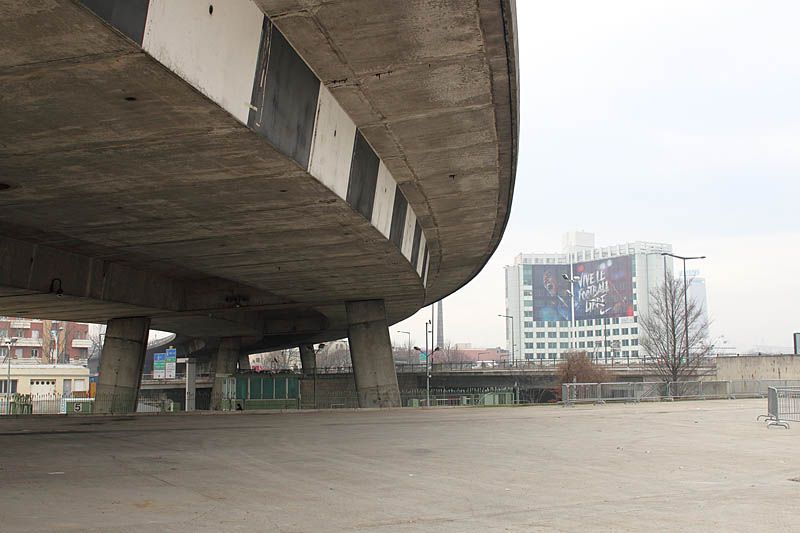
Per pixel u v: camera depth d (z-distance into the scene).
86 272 33.97
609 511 9.38
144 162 15.69
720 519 8.73
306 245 25.72
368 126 19.02
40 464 14.49
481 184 25.02
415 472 13.39
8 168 16.17
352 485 11.77
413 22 13.64
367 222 21.77
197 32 11.22
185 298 42.31
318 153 16.69
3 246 28.98
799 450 16.84
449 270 44.88
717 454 16.09
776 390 23.73
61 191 18.31
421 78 16.11
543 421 26.78
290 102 14.80
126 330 44.91
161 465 14.40
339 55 14.90
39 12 9.04
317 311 61.06
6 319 121.44
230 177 16.83
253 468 13.98
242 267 30.91
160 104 12.15
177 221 21.91
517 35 15.42
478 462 14.89
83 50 10.09
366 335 42.31
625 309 172.38
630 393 42.19
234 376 53.97
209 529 8.26
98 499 10.27
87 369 93.25
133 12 9.74
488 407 39.88
